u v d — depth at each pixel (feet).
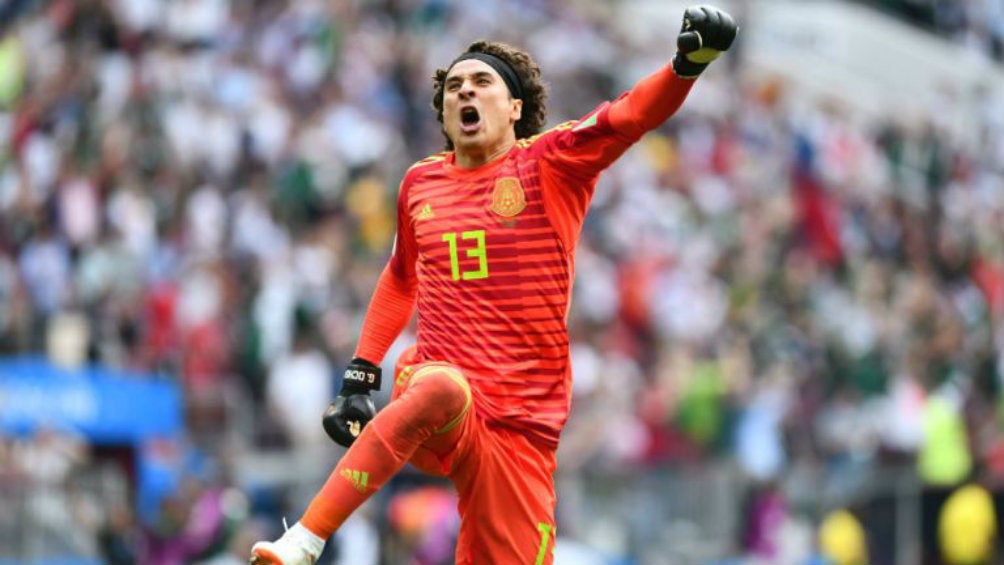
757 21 344.69
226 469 160.76
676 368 197.47
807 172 273.75
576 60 287.07
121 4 225.35
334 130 219.00
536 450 76.43
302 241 199.41
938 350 230.89
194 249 189.37
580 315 207.10
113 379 160.04
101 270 181.57
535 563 76.23
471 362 76.23
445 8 269.85
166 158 202.80
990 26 390.42
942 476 191.21
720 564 177.88
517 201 76.43
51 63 223.92
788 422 197.26
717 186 261.24
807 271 246.27
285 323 181.37
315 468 169.37
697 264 234.58
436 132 238.89
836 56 347.36
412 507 157.58
